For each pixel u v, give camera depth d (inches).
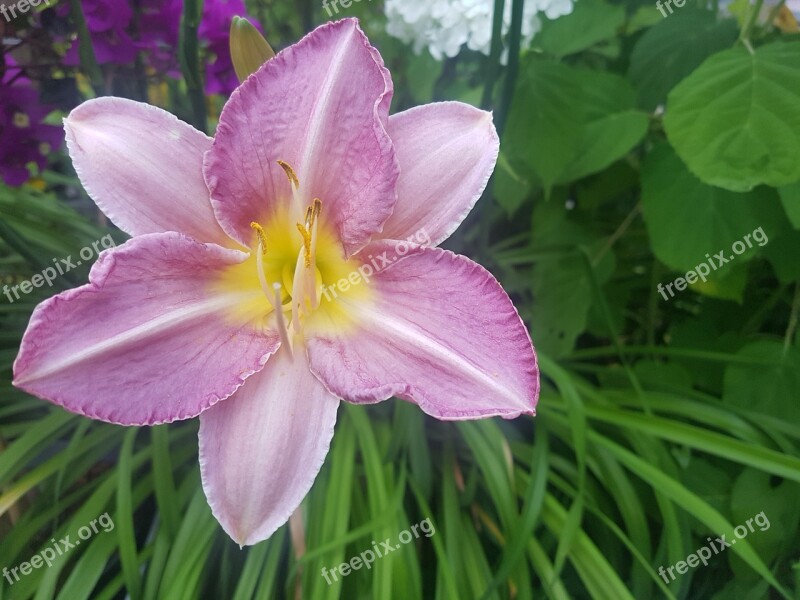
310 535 7.7
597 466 8.5
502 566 7.0
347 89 6.4
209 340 6.4
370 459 8.2
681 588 7.7
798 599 7.9
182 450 9.2
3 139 9.0
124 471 7.8
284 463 6.2
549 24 10.3
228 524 6.1
